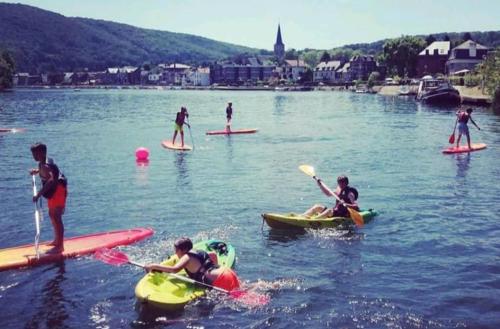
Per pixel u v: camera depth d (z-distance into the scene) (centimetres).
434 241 1217
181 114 2692
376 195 1659
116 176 1944
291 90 17162
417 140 3089
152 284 907
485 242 1212
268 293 937
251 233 1267
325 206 1491
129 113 5669
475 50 12031
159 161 2292
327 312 868
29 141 2986
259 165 2203
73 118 4866
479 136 3244
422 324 830
